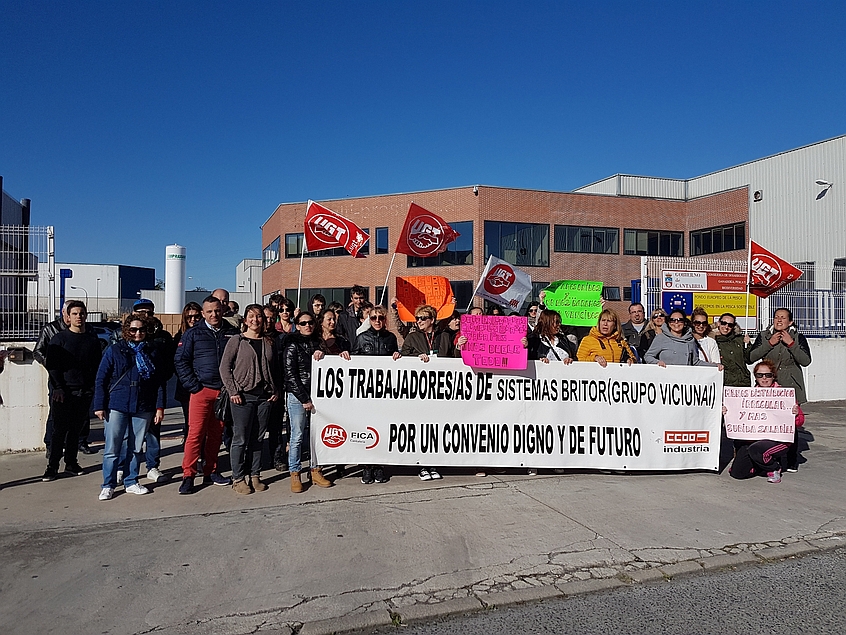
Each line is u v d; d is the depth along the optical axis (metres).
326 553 4.90
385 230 34.59
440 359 6.98
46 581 4.38
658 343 7.85
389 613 4.01
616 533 5.40
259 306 6.53
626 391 7.31
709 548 5.12
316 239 11.26
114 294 53.44
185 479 6.45
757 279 13.61
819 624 3.93
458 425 7.00
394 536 5.26
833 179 30.53
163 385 6.79
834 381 14.34
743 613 4.08
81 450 8.22
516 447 7.11
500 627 3.90
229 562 4.71
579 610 4.12
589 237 35.28
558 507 6.06
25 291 8.52
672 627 3.90
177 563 4.69
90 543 5.08
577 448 7.21
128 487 6.46
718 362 8.20
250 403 6.38
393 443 6.87
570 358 7.37
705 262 12.94
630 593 4.37
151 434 6.90
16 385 8.25
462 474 7.27
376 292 34.56
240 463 6.43
